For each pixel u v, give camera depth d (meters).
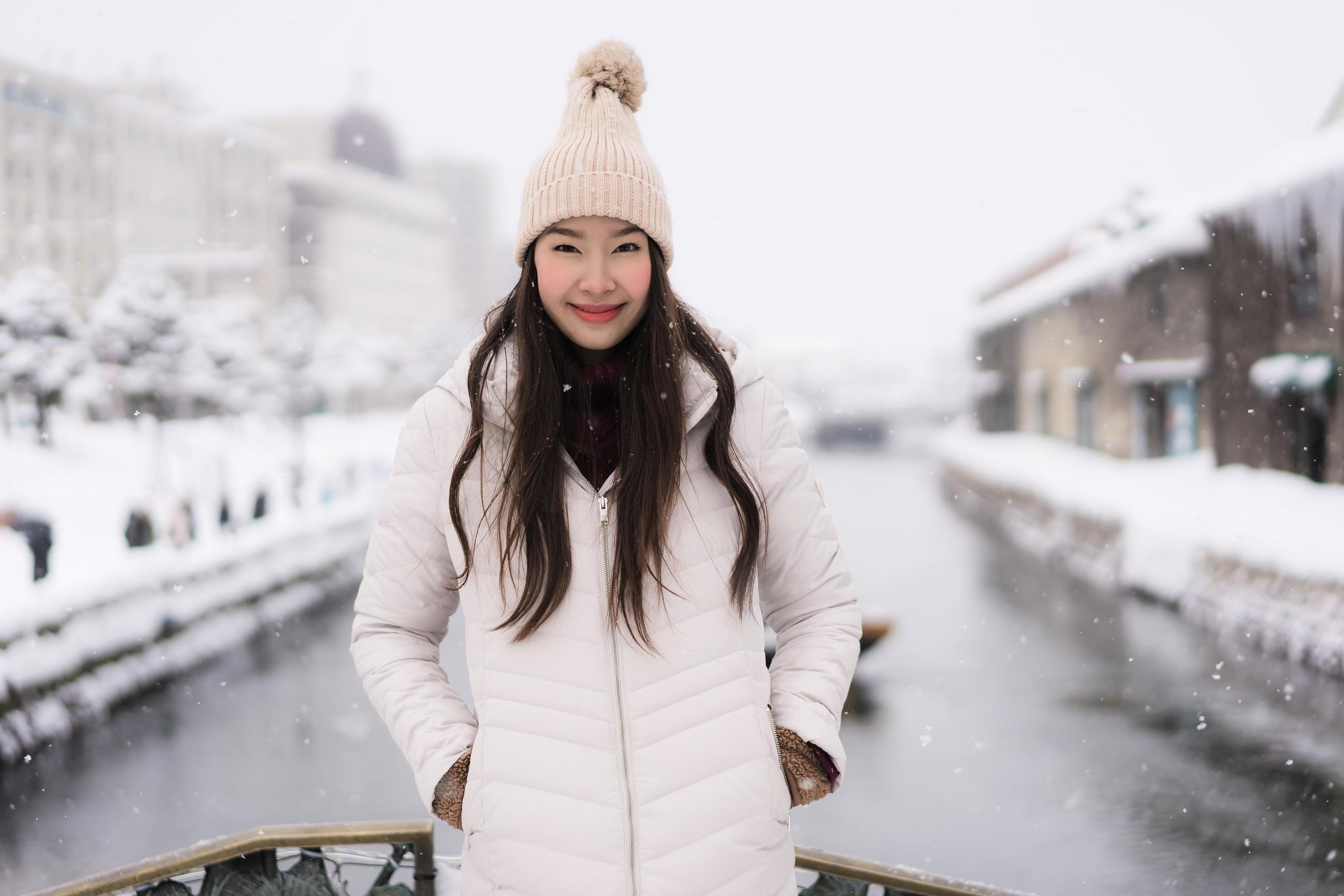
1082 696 10.39
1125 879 6.34
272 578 17.28
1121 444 23.52
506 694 1.18
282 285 74.56
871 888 1.61
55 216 48.00
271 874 1.65
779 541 1.31
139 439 30.25
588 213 1.17
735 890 1.15
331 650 14.30
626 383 1.22
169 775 8.98
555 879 1.13
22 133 46.28
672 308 1.23
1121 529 16.66
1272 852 6.73
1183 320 21.55
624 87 1.26
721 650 1.19
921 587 16.69
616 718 1.15
